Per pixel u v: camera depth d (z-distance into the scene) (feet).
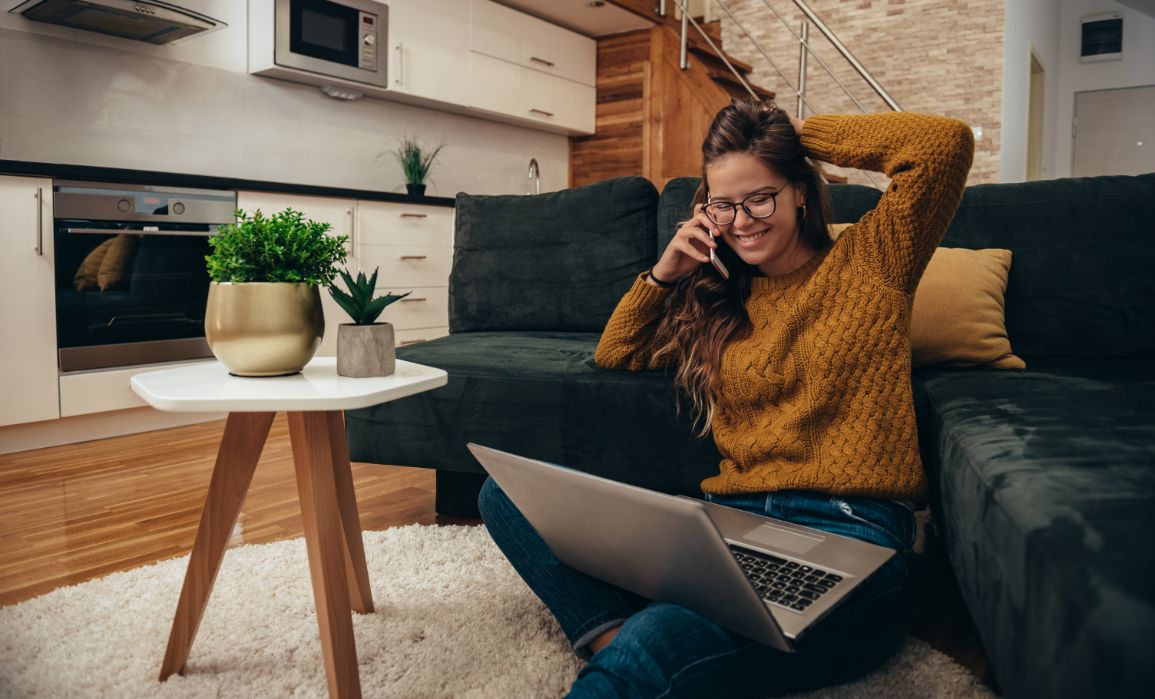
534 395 6.13
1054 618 2.11
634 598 4.07
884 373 4.06
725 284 4.74
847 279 4.21
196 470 8.86
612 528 3.35
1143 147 28.45
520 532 4.31
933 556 5.98
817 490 4.00
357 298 4.28
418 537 6.31
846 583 3.31
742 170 4.21
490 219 8.39
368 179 14.93
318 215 12.25
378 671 4.23
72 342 9.91
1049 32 25.80
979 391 4.66
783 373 4.25
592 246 7.84
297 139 13.73
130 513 7.38
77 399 9.95
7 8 10.27
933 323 5.74
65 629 4.82
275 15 12.35
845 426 4.05
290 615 4.97
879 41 18.99
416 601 5.12
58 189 9.66
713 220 4.36
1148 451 2.97
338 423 4.78
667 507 2.93
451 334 8.29
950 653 4.48
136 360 10.57
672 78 17.24
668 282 5.37
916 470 4.01
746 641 3.32
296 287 4.17
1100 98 29.04
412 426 6.61
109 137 11.35
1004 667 2.60
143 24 10.66
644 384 5.73
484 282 8.28
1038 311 6.18
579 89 17.80
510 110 16.20
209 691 4.08
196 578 4.18
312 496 3.85
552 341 7.22
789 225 4.32
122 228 10.25
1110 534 2.17
